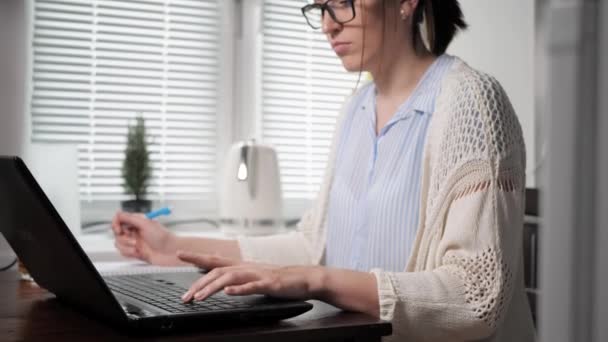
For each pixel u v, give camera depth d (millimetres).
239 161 2092
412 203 1227
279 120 2434
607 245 281
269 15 2404
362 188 1344
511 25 1993
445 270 1020
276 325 787
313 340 769
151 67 2260
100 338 736
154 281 1089
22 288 1179
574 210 289
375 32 1271
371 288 942
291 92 2453
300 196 2479
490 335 1045
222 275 888
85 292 787
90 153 2191
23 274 1280
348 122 1483
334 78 2518
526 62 1951
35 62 2121
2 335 764
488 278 1009
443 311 966
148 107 2266
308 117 2482
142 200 2152
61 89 2154
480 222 1044
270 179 2107
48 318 883
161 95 2281
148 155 2168
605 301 281
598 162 284
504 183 1080
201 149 2344
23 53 1912
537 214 1577
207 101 2346
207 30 2332
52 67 2145
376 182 1292
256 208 2080
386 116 1359
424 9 1311
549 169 297
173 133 2299
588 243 287
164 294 933
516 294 1166
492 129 1101
